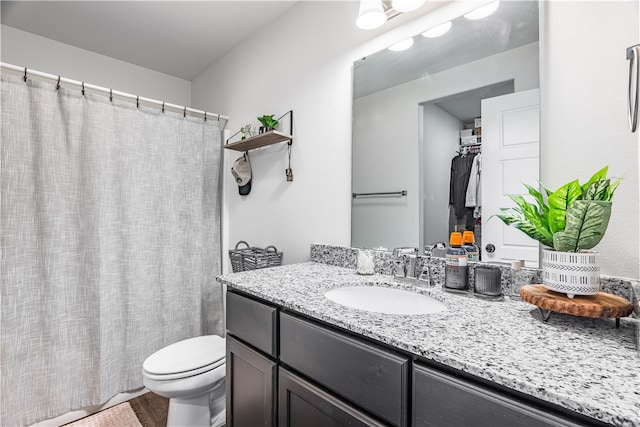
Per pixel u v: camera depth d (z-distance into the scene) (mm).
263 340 1051
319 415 847
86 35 2248
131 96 1865
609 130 865
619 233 844
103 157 1751
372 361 724
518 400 528
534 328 734
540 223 834
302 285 1153
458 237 1083
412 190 1312
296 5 1878
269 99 2055
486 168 1104
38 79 2221
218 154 2283
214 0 1869
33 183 1574
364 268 1333
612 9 865
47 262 1603
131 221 1857
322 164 1698
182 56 2543
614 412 421
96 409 1744
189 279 2100
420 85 1300
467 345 639
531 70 1016
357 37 1543
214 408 1635
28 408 1547
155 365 1420
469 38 1168
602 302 720
